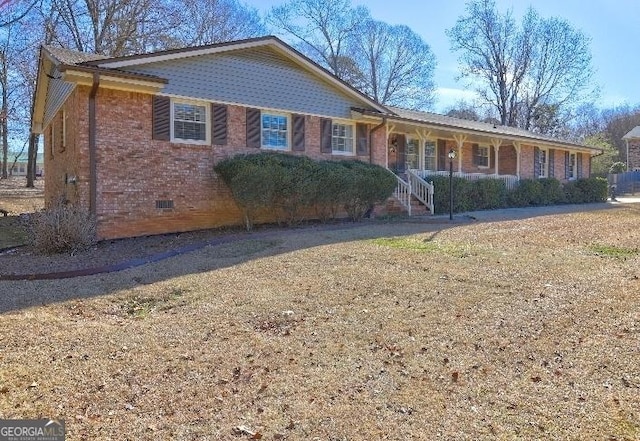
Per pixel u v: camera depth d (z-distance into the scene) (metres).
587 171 29.77
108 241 10.94
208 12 32.06
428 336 4.80
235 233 11.83
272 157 12.66
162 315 5.60
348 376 3.96
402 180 16.58
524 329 4.93
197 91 12.45
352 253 8.66
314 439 3.05
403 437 3.08
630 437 3.02
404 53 46.22
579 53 42.06
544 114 43.78
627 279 6.65
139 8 26.72
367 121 16.31
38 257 9.18
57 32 26.02
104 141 11.04
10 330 4.96
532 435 3.08
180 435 3.10
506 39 43.06
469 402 3.53
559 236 10.73
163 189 11.94
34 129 18.89
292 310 5.62
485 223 13.55
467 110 50.88
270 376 3.96
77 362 4.21
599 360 4.18
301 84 14.66
